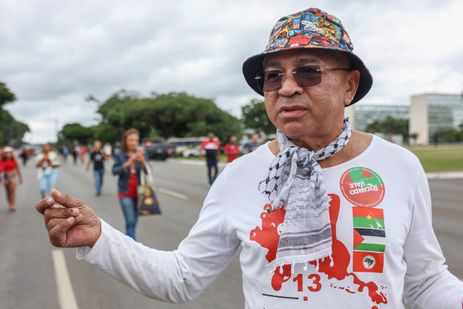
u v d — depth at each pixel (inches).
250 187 55.8
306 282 49.8
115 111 2507.4
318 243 49.8
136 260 54.4
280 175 53.5
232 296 159.8
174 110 2354.8
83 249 52.2
